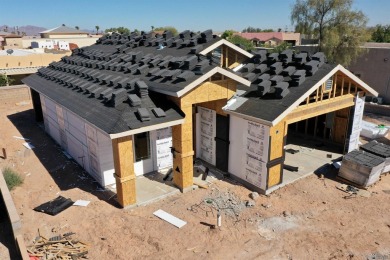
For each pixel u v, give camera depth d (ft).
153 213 36.88
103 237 32.60
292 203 39.45
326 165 49.57
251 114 39.70
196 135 50.08
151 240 32.37
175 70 41.11
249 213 37.32
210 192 41.60
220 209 37.96
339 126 55.16
